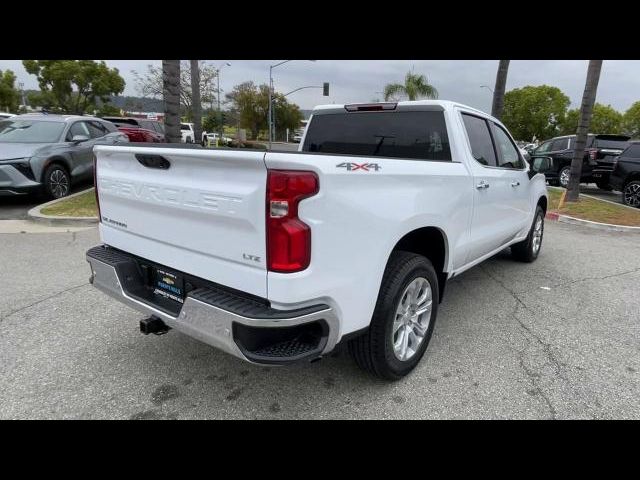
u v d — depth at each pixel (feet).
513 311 14.80
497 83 43.83
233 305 7.49
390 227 8.87
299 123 203.10
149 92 97.66
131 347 11.68
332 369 10.84
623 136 48.42
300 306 7.45
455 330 13.25
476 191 12.73
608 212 34.27
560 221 32.73
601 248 24.06
